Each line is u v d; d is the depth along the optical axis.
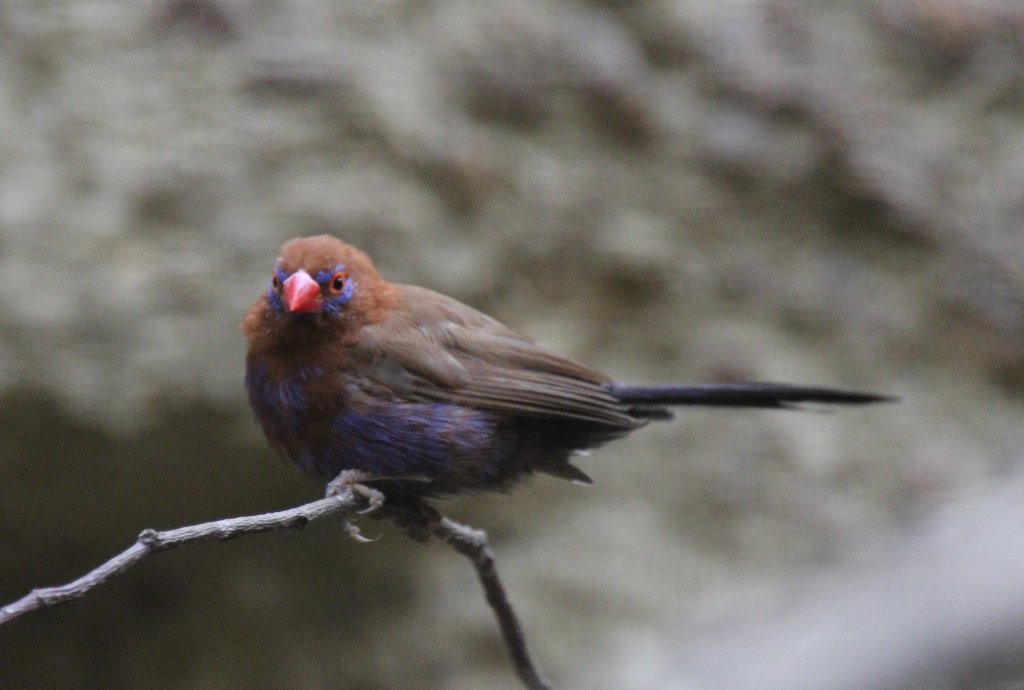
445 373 7.17
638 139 13.09
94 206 11.27
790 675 10.49
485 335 7.45
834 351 13.80
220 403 11.20
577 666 12.67
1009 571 9.73
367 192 11.73
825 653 10.33
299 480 12.15
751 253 13.61
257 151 11.54
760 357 13.41
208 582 13.06
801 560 13.20
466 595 12.94
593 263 12.82
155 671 13.02
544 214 12.55
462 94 12.37
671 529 13.29
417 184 12.00
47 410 11.05
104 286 11.14
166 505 12.41
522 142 12.59
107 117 11.43
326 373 7.05
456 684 12.76
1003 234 14.28
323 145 11.72
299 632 12.94
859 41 14.27
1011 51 14.60
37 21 11.51
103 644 13.15
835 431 13.73
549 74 12.73
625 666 12.56
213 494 12.28
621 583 12.99
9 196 11.17
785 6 13.93
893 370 14.02
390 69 12.09
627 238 12.95
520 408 7.26
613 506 13.27
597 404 7.39
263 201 11.48
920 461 13.53
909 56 14.44
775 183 13.66
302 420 7.13
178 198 11.38
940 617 9.71
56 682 13.10
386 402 7.09
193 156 11.45
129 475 11.80
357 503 6.72
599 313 12.98
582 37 12.95
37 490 11.93
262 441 11.51
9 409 11.00
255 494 12.34
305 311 6.86
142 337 11.12
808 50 13.95
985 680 9.43
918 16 14.44
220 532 4.79
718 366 13.20
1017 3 14.79
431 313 7.42
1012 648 9.41
